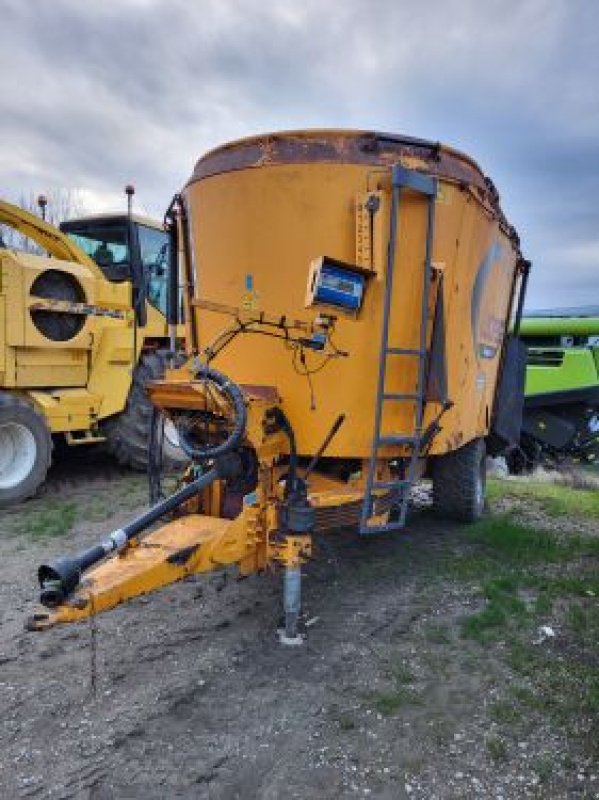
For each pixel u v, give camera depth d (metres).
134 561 3.46
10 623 4.12
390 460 4.38
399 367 4.10
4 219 7.10
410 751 2.94
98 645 3.84
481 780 2.76
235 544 3.76
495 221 4.96
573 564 5.28
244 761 2.87
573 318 11.18
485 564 5.20
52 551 5.42
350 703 3.29
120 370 7.74
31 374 6.93
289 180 4.01
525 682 3.48
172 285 5.12
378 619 4.23
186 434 4.16
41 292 7.02
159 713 3.19
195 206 4.45
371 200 3.84
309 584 4.79
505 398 6.57
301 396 4.12
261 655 3.74
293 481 3.94
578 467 10.90
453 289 4.36
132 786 2.71
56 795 2.65
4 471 6.75
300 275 4.06
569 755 2.90
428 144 4.08
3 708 3.21
